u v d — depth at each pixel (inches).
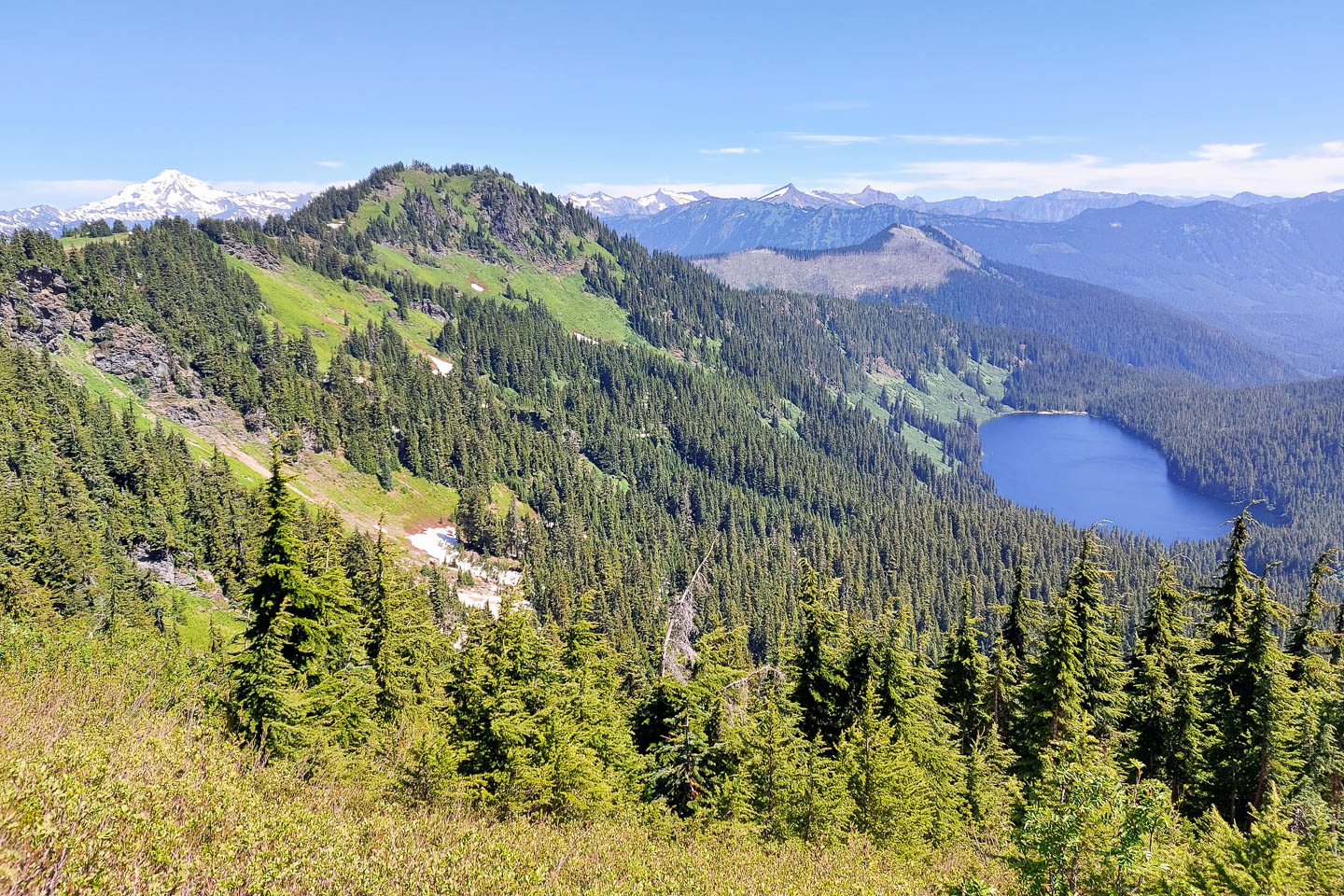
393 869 515.2
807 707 1268.5
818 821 953.5
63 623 1514.5
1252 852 700.7
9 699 700.0
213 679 1000.9
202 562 3622.0
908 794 1019.3
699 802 987.9
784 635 1381.6
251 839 489.7
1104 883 581.0
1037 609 1504.7
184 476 3885.3
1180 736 1302.9
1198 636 1408.7
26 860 364.5
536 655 1043.9
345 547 2864.2
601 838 766.5
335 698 1056.2
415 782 853.8
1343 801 1157.1
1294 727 1208.2
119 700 829.8
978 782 1195.3
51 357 4626.0
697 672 1056.2
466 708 992.2
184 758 629.3
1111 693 1386.6
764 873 753.6
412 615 1389.0
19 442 3417.8
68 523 2957.7
